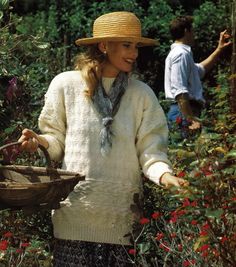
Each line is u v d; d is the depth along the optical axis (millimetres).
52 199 4125
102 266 4359
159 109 4473
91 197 4340
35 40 6746
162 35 12234
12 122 6164
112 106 4371
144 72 12391
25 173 4484
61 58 9016
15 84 6227
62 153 4477
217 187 4180
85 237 4348
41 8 13844
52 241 5371
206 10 12250
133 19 4410
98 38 4383
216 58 8516
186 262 4445
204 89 10391
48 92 4496
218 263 4438
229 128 4816
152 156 4359
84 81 4434
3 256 4996
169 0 13180
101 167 4352
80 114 4391
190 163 4336
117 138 4367
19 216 5359
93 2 13008
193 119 5129
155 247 4734
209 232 4234
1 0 6629
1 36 6508
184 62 8086
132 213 4402
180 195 4055
